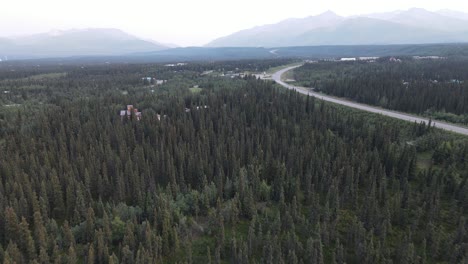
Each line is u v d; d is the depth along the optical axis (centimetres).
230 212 7481
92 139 11106
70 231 6506
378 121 13075
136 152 9819
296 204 7681
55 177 7938
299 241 6856
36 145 10969
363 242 6450
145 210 7694
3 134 12812
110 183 8819
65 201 8369
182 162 9300
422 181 8519
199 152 9669
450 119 13700
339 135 12094
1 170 8994
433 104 15412
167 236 6656
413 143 11081
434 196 7656
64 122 12912
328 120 12812
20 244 6525
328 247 6844
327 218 7300
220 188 8200
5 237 6775
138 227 6675
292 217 7369
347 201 8331
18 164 9269
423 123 11994
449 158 9456
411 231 6856
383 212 7312
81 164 9081
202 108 14175
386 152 9688
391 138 11281
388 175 9525
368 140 10638
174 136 11194
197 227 7356
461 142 10369
